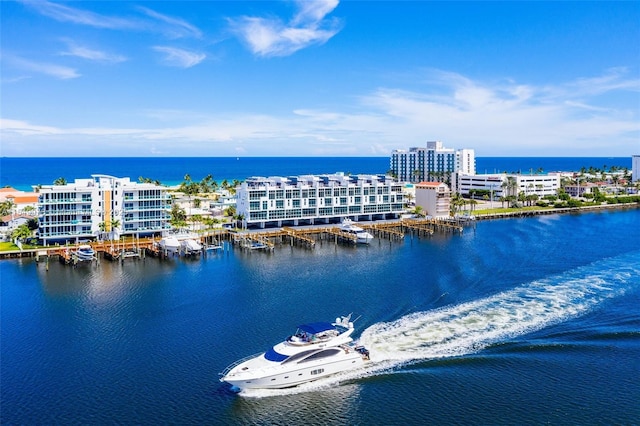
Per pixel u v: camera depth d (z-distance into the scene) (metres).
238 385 63.38
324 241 170.75
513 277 113.25
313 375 66.44
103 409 60.28
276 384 64.56
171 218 177.75
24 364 72.25
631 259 130.50
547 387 63.06
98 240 157.62
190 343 78.50
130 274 124.25
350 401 61.50
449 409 59.12
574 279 110.38
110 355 74.75
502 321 84.44
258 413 59.47
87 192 156.25
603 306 91.25
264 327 84.50
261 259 141.62
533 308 90.75
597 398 60.50
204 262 138.25
